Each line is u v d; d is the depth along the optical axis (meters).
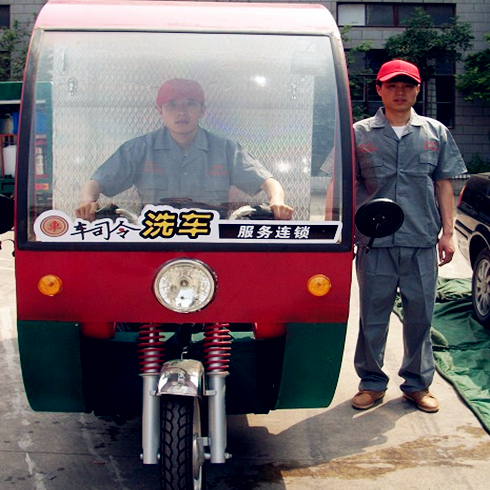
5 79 14.59
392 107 3.95
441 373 4.80
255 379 3.23
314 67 3.03
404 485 3.39
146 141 2.98
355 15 15.69
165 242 2.94
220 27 3.06
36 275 2.94
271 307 2.99
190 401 2.83
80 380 3.07
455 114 15.91
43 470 3.52
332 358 3.09
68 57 2.98
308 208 2.98
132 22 3.06
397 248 4.01
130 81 2.99
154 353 2.98
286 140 3.00
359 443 3.84
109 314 2.96
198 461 2.91
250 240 2.96
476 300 5.91
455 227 6.39
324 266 2.99
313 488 3.37
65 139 2.95
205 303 2.92
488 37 14.76
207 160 2.98
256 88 3.02
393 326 5.78
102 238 2.93
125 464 3.61
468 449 3.77
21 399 4.39
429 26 14.96
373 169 4.00
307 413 4.22
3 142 6.09
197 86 3.00
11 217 3.21
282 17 3.14
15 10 15.28
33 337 2.99
